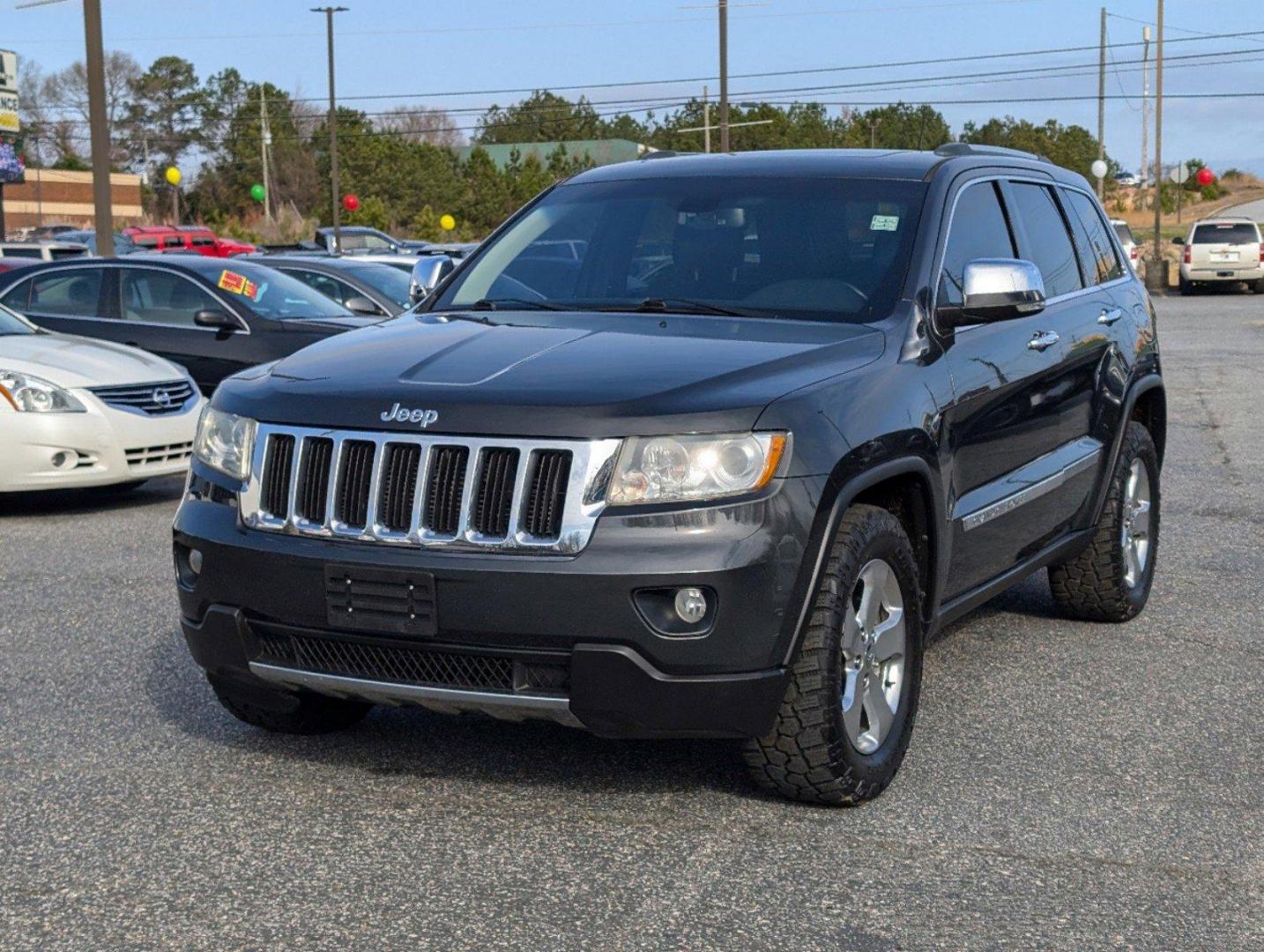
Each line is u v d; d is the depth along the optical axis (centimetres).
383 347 453
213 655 430
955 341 491
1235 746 490
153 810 425
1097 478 623
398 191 8056
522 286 529
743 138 9488
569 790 441
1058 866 388
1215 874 385
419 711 518
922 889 373
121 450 956
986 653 608
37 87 11125
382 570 392
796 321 473
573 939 343
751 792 439
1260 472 1107
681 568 377
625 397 391
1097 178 6556
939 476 463
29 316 1227
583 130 11419
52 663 584
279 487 416
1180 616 675
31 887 372
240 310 1194
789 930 348
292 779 450
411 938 343
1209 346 2308
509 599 381
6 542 852
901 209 512
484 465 390
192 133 11450
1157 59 4841
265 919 353
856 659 426
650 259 519
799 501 391
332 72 6134
